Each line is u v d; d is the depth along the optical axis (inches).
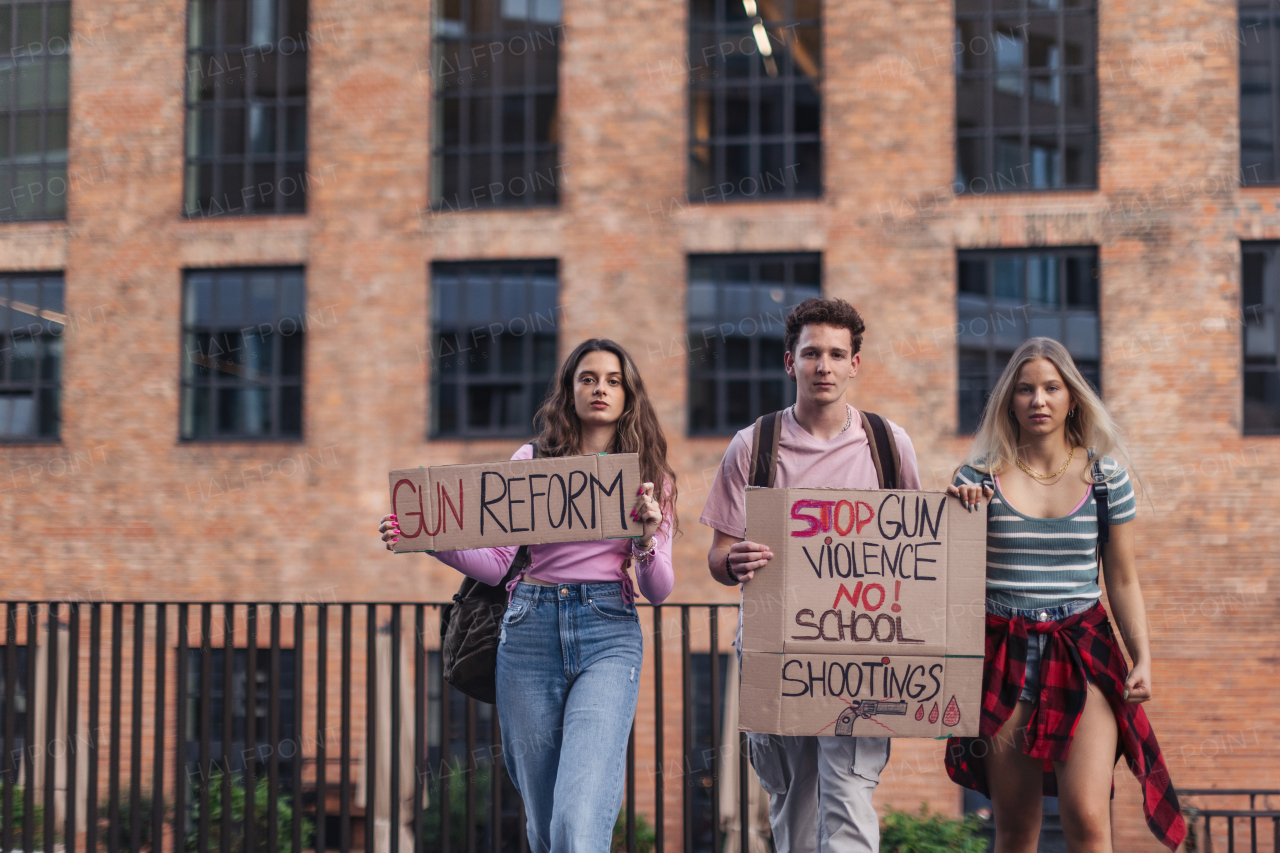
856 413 114.7
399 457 402.6
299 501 404.5
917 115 391.5
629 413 111.3
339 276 410.3
